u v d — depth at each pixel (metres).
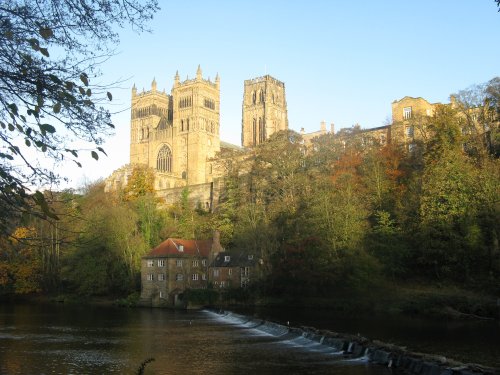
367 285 79.19
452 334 51.41
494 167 80.50
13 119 12.92
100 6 13.80
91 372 37.88
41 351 46.84
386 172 100.62
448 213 78.06
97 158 13.81
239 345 49.94
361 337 47.84
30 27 13.32
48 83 13.24
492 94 93.75
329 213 86.75
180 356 44.16
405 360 37.59
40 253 119.44
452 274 78.75
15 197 13.10
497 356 39.62
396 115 122.00
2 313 86.31
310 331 53.38
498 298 67.44
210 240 113.69
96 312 88.25
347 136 117.56
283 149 118.75
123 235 111.75
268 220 100.94
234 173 130.12
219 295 96.44
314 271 82.00
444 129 95.06
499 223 73.38
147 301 101.94
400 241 83.69
